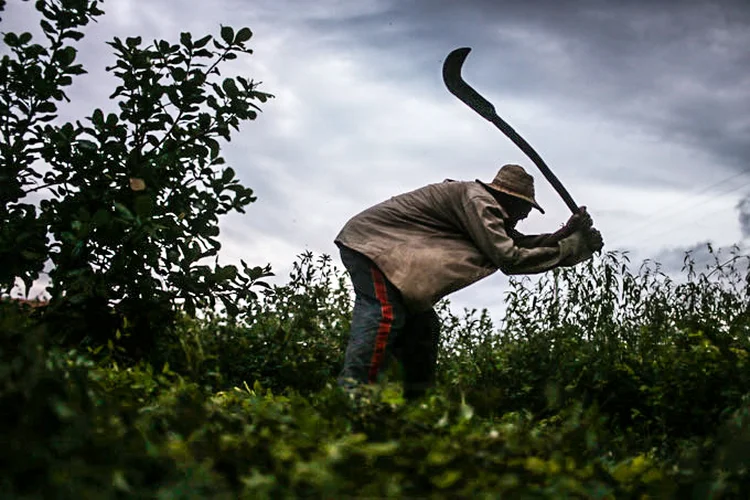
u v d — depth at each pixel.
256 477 2.61
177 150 6.09
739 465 3.49
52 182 6.07
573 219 5.52
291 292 6.62
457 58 5.72
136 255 5.82
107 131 6.08
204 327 6.11
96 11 6.21
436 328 5.55
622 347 5.54
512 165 5.67
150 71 6.17
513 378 5.66
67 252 5.70
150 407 3.53
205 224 6.16
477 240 5.38
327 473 2.66
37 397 2.79
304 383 5.91
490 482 2.80
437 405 3.45
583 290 5.99
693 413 4.78
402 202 5.52
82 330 5.70
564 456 3.21
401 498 2.71
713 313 5.73
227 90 6.20
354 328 5.27
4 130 6.05
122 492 2.56
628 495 3.12
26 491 2.53
